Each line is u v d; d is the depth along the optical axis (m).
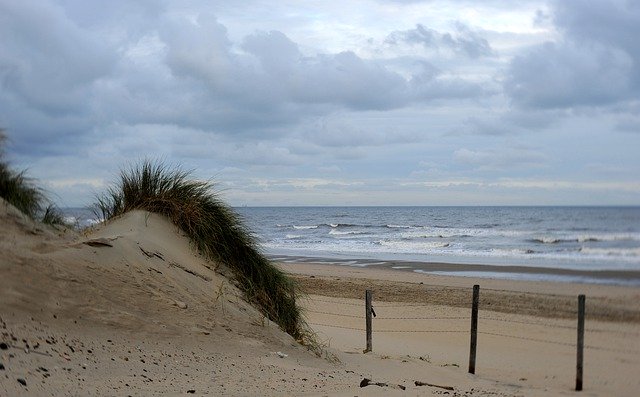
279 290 10.55
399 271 27.44
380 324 16.39
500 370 10.58
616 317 6.17
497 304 16.94
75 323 6.70
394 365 10.41
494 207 91.88
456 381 9.58
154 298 7.96
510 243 36.00
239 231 10.36
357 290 21.88
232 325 8.66
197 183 10.45
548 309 12.64
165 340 7.39
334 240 49.22
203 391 5.93
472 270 26.27
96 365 6.00
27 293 6.59
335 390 6.80
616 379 5.90
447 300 19.52
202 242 9.91
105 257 8.00
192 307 8.37
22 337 5.90
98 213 10.12
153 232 9.41
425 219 78.94
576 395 7.11
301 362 8.63
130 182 10.35
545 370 10.13
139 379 5.95
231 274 9.96
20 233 7.47
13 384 4.93
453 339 14.30
